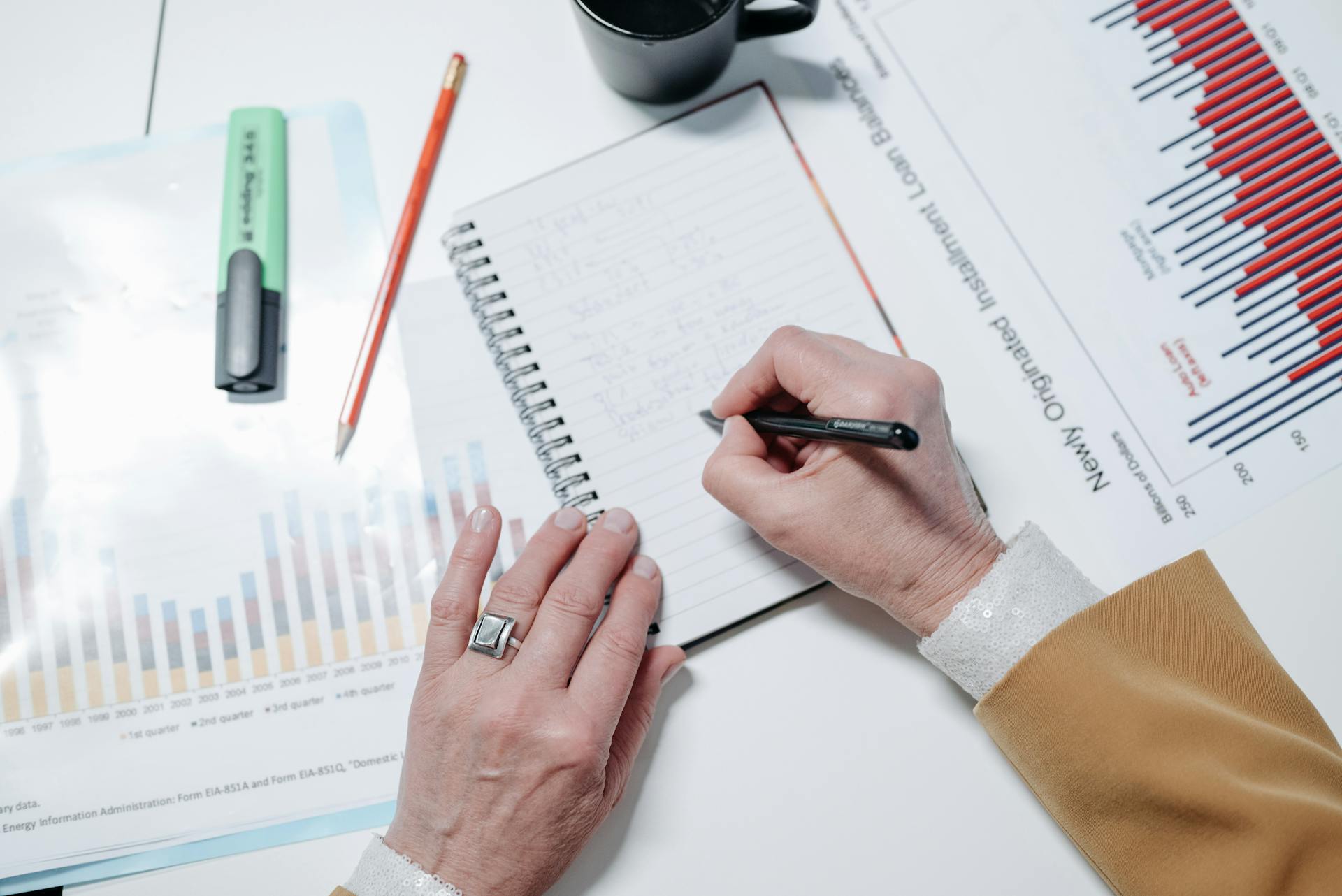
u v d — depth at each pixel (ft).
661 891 1.93
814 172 2.23
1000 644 1.73
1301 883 1.49
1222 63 2.22
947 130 2.22
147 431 2.12
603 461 2.08
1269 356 2.10
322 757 1.99
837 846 1.94
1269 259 2.14
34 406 2.12
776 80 2.27
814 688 2.00
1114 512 2.04
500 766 1.77
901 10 2.27
